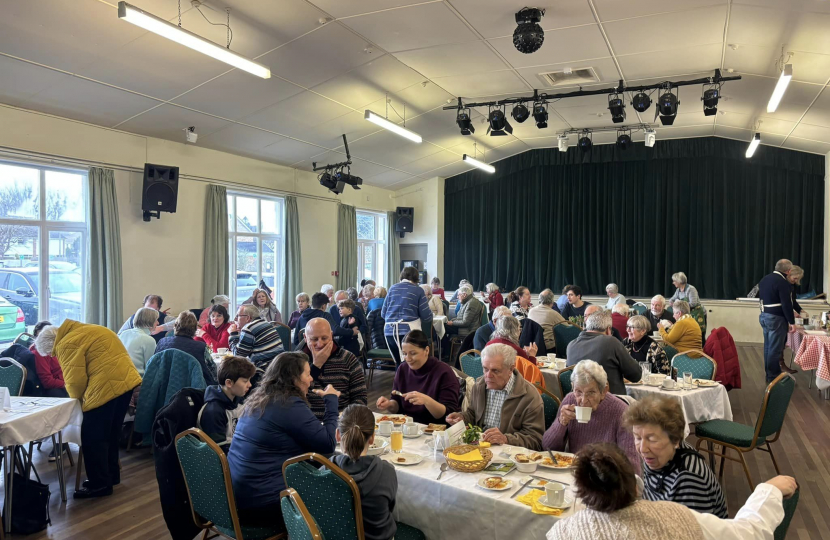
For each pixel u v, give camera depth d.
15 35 4.77
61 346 3.70
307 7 5.02
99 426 3.73
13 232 6.19
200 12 4.88
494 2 5.03
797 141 9.40
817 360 6.40
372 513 2.07
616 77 7.10
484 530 2.14
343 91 7.11
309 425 2.53
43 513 3.28
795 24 5.07
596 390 2.59
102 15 4.68
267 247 9.53
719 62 6.42
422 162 11.16
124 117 6.67
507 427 2.94
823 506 3.57
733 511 3.52
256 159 8.99
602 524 1.37
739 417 5.58
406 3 5.02
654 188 11.33
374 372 8.03
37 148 6.12
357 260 11.58
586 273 11.86
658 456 1.88
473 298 8.58
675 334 5.43
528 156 12.02
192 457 2.43
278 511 2.48
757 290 10.41
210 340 6.07
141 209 7.25
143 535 3.23
